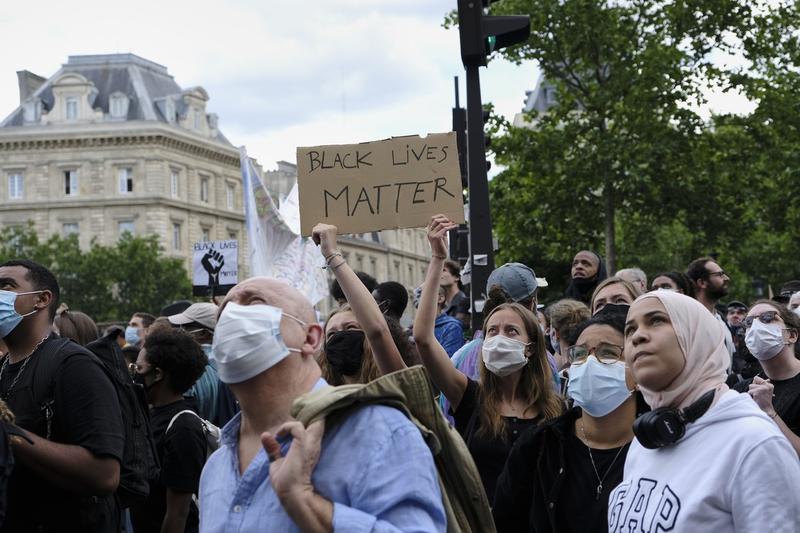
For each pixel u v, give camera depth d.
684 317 3.34
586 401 4.23
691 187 27.95
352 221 5.60
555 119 28.91
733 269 37.03
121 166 83.81
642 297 3.43
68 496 4.54
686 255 42.25
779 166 27.97
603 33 27.39
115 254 66.56
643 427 3.26
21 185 84.75
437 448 3.05
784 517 3.03
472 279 8.70
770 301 6.11
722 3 26.83
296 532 2.85
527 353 5.30
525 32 8.31
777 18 26.94
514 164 29.69
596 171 27.84
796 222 28.64
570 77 29.38
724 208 28.55
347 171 5.63
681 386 3.31
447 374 5.14
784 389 5.99
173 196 85.44
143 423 4.98
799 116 27.20
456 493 3.15
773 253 37.47
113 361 5.05
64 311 8.27
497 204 29.61
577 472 4.30
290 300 3.15
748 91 27.33
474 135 8.56
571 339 4.51
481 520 3.16
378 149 5.64
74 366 4.57
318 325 3.19
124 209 83.50
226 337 3.05
